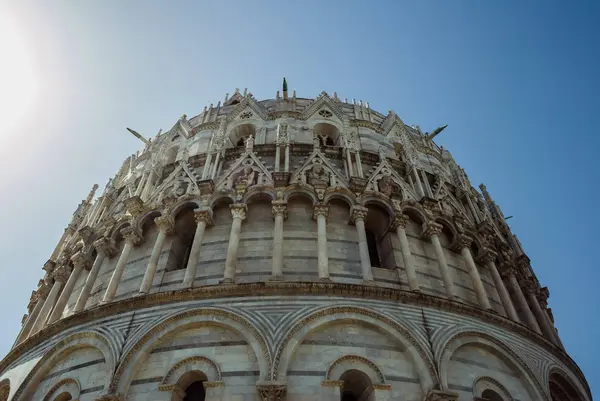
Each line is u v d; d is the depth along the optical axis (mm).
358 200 24594
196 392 18078
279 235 22375
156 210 25375
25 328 26953
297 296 19359
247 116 33781
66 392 18938
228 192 24922
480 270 26672
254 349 17766
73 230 33344
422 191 27422
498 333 20953
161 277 22438
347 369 17656
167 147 32750
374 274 22281
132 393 17500
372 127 33719
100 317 20375
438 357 18422
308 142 31391
